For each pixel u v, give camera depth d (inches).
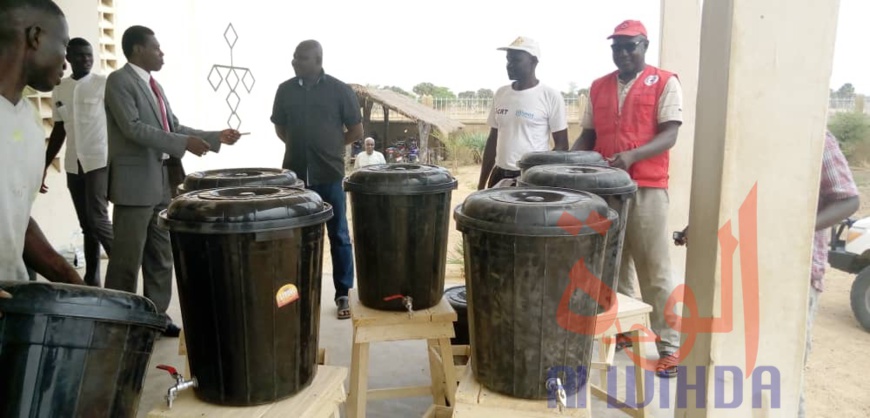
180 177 161.9
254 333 67.6
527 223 67.1
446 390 110.0
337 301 174.4
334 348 154.0
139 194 137.9
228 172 116.6
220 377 69.4
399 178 96.6
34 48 68.2
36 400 51.3
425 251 100.0
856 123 535.5
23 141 69.7
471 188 519.5
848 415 134.7
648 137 137.9
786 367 77.4
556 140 163.3
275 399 71.1
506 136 163.6
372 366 144.8
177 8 295.1
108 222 184.7
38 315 51.1
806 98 70.8
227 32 332.5
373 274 101.4
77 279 81.5
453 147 634.8
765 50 70.1
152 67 142.3
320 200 75.9
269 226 64.8
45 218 219.9
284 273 67.7
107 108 135.1
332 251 171.9
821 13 68.9
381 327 99.7
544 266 68.2
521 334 71.1
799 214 73.5
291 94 165.6
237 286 65.9
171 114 154.2
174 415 68.6
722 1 73.5
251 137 359.9
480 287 72.9
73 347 52.4
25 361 51.0
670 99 133.9
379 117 657.0
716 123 75.0
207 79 320.5
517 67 159.3
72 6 223.9
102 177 179.3
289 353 70.8
